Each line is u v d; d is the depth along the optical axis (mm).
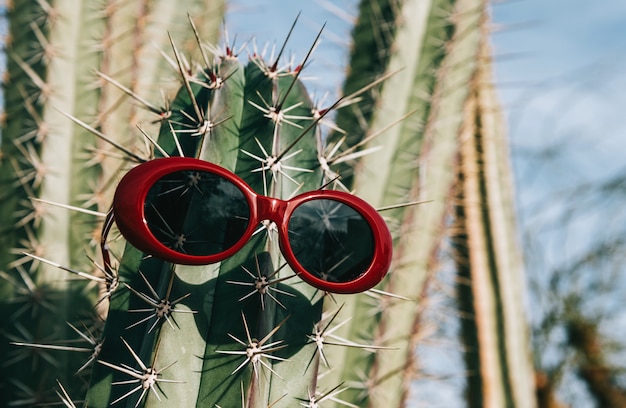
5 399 799
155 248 576
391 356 815
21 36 858
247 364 583
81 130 840
